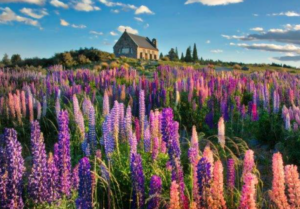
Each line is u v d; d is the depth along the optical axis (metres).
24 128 9.17
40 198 4.05
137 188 4.06
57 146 4.28
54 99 11.26
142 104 7.25
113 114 6.00
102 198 4.85
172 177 4.04
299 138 7.08
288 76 18.42
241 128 9.45
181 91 12.28
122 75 17.91
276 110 9.59
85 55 46.53
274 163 3.28
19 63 45.78
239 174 5.69
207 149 3.88
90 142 6.55
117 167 5.29
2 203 3.79
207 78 15.97
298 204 3.14
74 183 4.32
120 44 80.75
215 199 3.29
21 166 3.98
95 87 14.59
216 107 10.84
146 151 5.62
